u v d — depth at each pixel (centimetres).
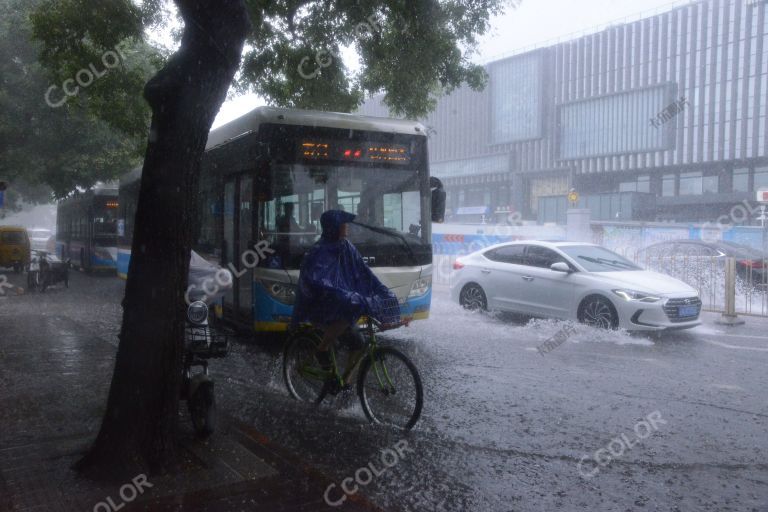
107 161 2512
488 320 1203
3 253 2641
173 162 430
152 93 427
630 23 5775
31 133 2523
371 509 400
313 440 535
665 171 5609
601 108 5931
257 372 793
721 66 5231
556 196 5753
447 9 1169
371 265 881
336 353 607
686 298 1025
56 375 741
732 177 5244
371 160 910
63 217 3306
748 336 1066
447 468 476
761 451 517
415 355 890
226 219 998
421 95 1359
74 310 1389
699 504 419
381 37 1196
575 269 1103
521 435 552
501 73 6669
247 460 462
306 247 866
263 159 860
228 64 442
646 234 2378
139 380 429
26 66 2473
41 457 462
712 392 696
